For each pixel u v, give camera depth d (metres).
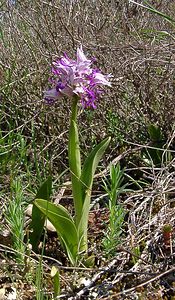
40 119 0.55
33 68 0.60
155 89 0.52
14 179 0.44
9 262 0.33
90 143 0.53
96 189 0.46
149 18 0.67
